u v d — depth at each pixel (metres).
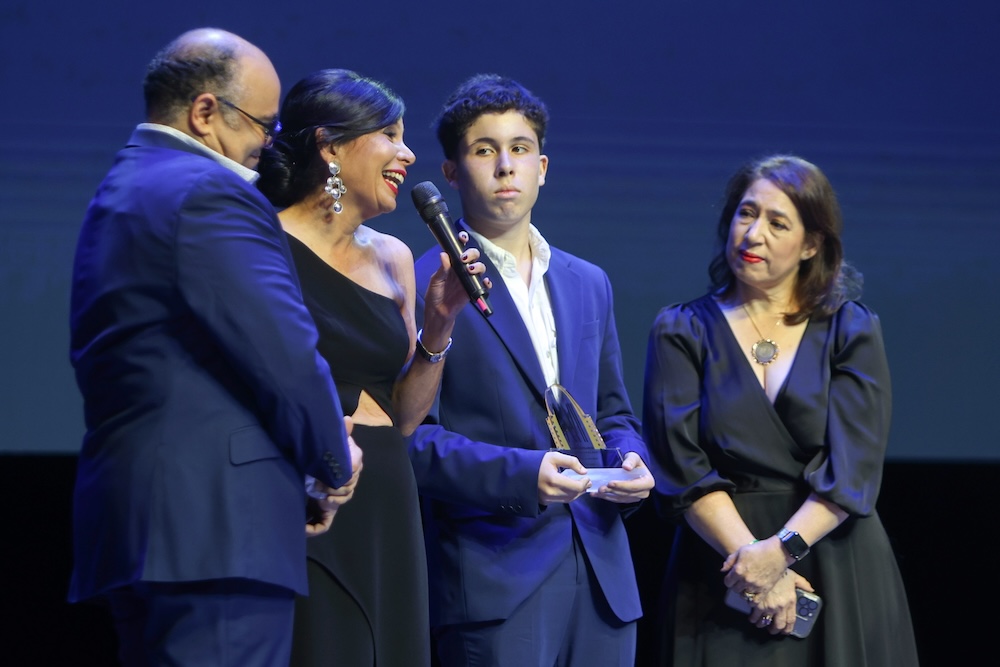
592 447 6.47
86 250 4.86
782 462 6.78
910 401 13.88
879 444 6.77
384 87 5.89
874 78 13.72
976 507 13.43
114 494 4.61
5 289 12.78
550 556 6.34
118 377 4.70
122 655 4.96
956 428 13.92
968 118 13.85
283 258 4.88
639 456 6.54
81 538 4.73
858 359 6.91
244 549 4.58
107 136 12.84
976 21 13.79
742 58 13.53
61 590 12.53
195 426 4.63
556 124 13.27
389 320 5.76
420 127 13.04
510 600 6.20
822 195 7.00
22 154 12.73
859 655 6.63
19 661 11.78
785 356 6.98
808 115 13.64
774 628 6.61
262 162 5.75
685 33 13.41
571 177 13.32
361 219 5.84
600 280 7.12
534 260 6.90
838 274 7.08
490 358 6.47
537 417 6.51
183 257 4.61
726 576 6.57
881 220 13.81
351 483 5.05
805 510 6.60
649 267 13.46
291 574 4.70
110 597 4.98
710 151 13.52
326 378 4.77
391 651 5.46
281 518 4.73
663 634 6.94
